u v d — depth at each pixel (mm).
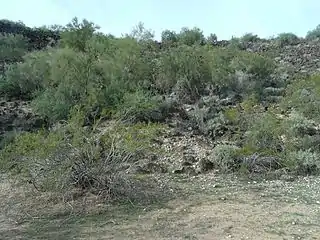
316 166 11539
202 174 11453
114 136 10477
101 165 9680
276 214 8633
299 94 16312
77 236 7773
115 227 8125
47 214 8828
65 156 9656
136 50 19891
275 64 22016
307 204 9203
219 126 14328
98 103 15328
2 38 29266
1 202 9508
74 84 16562
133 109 14859
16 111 17500
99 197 9461
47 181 9727
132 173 11023
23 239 7703
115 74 17781
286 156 11859
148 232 7871
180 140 13719
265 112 15289
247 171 11406
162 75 18859
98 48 20234
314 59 24938
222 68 19141
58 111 15391
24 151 10195
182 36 29359
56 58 18719
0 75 22062
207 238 7570
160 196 9742
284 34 31156
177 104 16953
